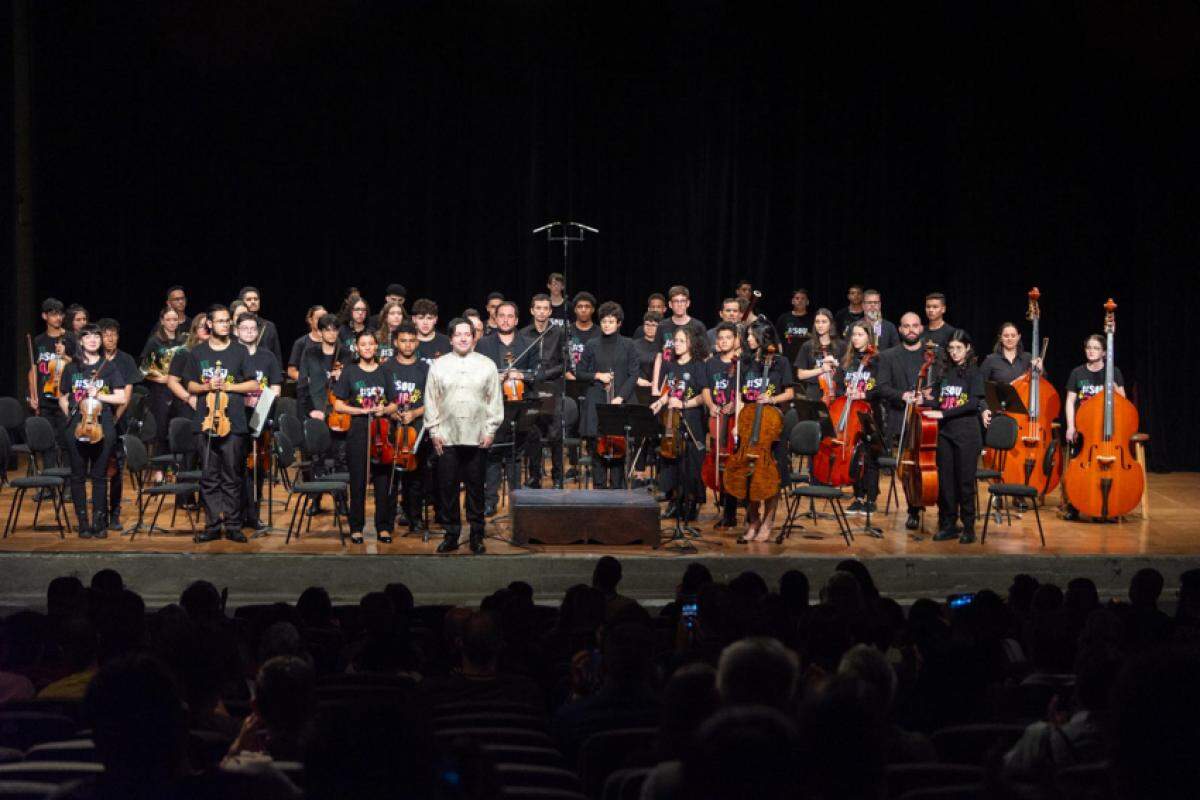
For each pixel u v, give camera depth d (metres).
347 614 6.76
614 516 9.51
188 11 14.28
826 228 15.05
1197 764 1.90
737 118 14.95
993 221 14.68
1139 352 14.48
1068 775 3.21
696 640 5.50
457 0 14.72
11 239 13.54
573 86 14.90
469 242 14.95
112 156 14.20
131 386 9.87
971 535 9.91
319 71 14.64
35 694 4.60
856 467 10.48
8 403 11.30
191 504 10.90
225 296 14.67
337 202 14.79
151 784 2.54
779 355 10.14
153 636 4.95
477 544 9.22
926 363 10.02
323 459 10.99
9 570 8.91
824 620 4.62
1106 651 3.57
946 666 4.73
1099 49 14.26
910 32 14.74
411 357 9.66
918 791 3.11
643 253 15.10
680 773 2.20
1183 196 14.23
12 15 13.47
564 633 5.96
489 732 3.87
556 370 11.49
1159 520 11.12
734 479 9.59
